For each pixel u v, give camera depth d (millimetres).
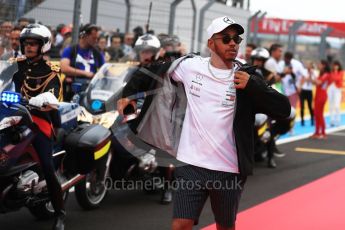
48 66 7418
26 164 6980
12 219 8352
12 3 12711
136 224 8391
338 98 22172
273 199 10414
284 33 23969
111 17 16094
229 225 5797
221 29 5531
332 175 12828
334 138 18844
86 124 8359
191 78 5703
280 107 5520
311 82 20922
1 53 7473
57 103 6832
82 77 11523
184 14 16953
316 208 9930
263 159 14195
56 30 14219
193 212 5602
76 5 13609
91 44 11695
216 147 5582
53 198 7348
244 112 5551
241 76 5434
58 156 7816
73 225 8172
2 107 6547
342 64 27172
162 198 9562
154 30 16812
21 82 7363
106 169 8766
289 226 8828
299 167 13617
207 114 5602
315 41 24953
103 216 8695
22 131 6723
